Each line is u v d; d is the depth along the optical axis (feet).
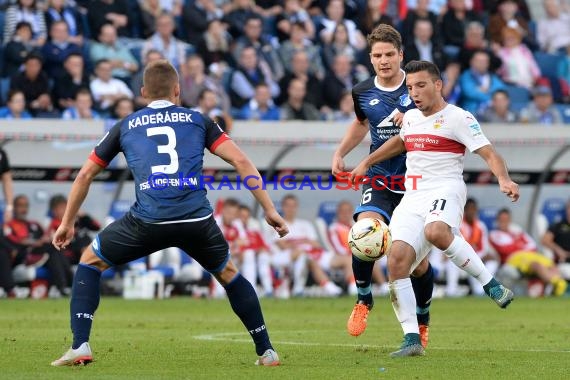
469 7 221.46
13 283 161.07
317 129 173.17
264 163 174.91
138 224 65.92
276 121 172.45
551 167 185.06
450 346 86.74
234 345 86.12
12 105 168.76
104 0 192.75
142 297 167.02
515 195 73.10
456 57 210.59
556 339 94.99
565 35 231.71
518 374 65.00
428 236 74.08
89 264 67.56
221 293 174.09
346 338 94.99
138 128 67.00
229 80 193.16
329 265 177.47
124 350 81.05
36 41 182.60
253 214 179.01
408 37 203.92
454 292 182.09
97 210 170.09
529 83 215.92
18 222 162.61
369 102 85.97
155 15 197.98
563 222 187.83
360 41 208.85
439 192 75.25
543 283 184.44
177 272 173.37
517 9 223.71
